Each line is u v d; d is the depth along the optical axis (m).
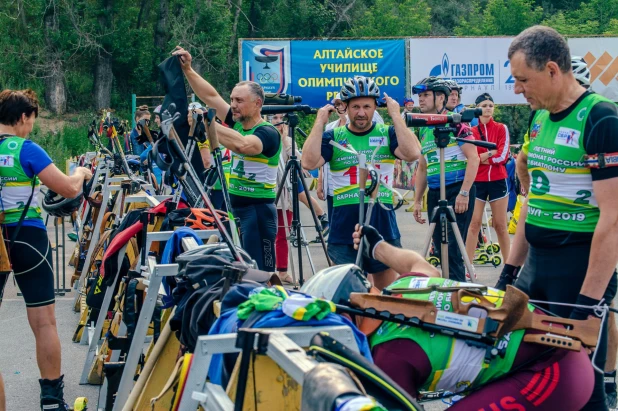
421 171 6.97
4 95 4.46
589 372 2.78
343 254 5.23
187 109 4.54
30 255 4.34
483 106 8.00
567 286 3.35
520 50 3.27
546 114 3.45
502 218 8.15
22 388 5.22
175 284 3.77
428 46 18.61
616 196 3.17
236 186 6.00
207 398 2.33
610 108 3.20
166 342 3.22
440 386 2.76
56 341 4.42
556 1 51.41
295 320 2.30
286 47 18.33
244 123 5.95
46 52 33.81
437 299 2.71
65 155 29.09
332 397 1.78
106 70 34.78
